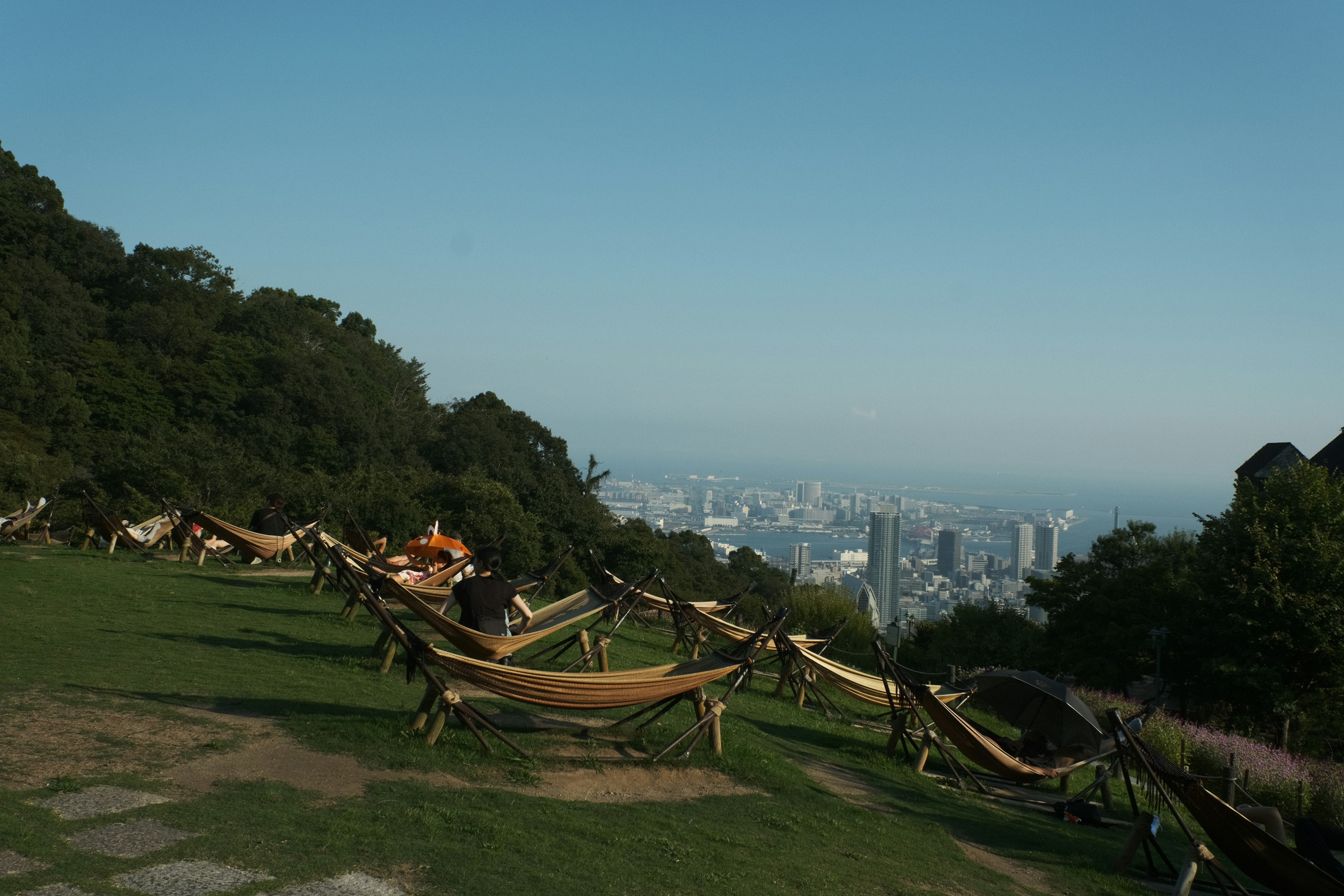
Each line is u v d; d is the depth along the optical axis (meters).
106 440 53.78
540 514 54.50
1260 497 28.12
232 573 17.95
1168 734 17.86
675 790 7.78
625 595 12.38
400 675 10.16
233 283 89.56
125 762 6.08
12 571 15.19
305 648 11.10
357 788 6.24
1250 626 24.75
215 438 62.56
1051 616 33.09
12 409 52.69
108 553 19.89
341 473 60.31
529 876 5.16
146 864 4.57
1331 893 7.52
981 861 8.04
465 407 97.00
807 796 8.62
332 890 4.59
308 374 70.94
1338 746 24.53
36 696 7.39
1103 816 11.63
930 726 12.58
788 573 108.88
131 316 72.19
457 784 6.70
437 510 42.34
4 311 61.81
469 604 9.34
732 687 9.04
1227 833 7.82
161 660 9.36
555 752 7.99
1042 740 12.41
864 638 28.41
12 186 75.56
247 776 6.14
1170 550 35.31
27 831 4.75
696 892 5.49
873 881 6.58
